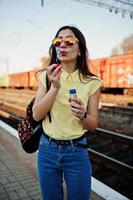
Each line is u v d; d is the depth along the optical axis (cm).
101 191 319
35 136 196
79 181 174
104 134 699
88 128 175
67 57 173
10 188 360
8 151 524
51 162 177
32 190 355
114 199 298
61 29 179
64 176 181
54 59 191
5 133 617
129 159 609
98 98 181
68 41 168
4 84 4316
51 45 191
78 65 180
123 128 973
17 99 2327
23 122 198
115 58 1922
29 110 193
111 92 2094
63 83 173
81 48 179
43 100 166
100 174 523
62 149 173
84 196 179
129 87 1823
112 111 1156
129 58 1808
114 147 696
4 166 442
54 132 173
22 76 3212
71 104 159
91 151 597
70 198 179
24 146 202
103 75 2017
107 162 539
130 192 439
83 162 176
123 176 487
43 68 188
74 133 172
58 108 171
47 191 183
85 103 173
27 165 441
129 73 1809
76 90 172
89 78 176
